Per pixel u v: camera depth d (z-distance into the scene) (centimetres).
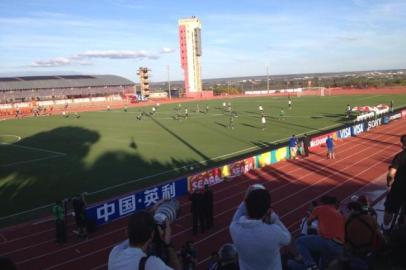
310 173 2741
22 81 12050
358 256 583
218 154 3553
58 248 1720
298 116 6112
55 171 3150
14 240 1820
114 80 13888
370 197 2134
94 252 1672
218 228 1859
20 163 3503
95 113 8306
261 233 448
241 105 8669
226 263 574
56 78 13012
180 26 14162
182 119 6444
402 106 6919
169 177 2858
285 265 588
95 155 3725
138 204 2134
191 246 1203
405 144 767
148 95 13088
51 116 8050
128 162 3372
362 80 16262
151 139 4519
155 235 414
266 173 2792
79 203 1805
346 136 4100
